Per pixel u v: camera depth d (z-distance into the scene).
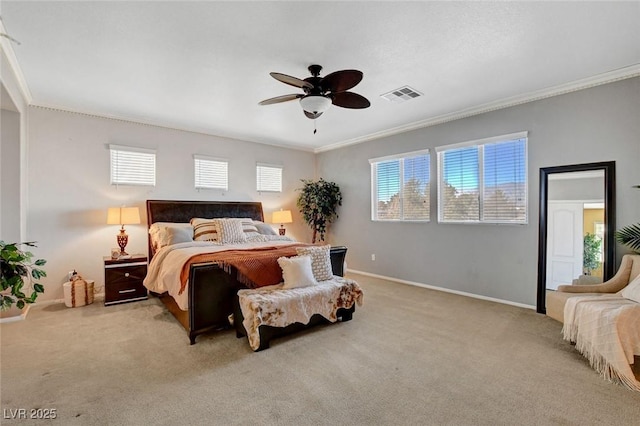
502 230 4.11
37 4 2.10
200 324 2.89
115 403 1.94
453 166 4.64
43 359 2.52
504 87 3.58
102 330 3.14
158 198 4.91
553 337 2.96
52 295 4.08
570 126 3.53
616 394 2.04
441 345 2.79
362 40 2.57
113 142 4.53
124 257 4.16
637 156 3.13
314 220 6.33
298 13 2.22
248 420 1.80
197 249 3.77
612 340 2.21
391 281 5.37
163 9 2.17
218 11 2.19
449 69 3.11
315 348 2.74
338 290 3.28
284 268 3.22
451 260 4.65
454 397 2.01
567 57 2.88
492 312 3.71
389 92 3.70
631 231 3.02
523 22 2.34
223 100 3.93
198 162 5.36
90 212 4.35
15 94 3.19
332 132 5.56
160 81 3.36
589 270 3.38
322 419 1.81
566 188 3.56
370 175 5.86
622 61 2.96
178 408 1.90
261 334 2.69
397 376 2.27
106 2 2.09
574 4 2.13
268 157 6.30
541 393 2.05
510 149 4.05
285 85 3.46
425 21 2.32
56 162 4.11
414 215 5.16
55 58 2.85
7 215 3.41
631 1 2.09
